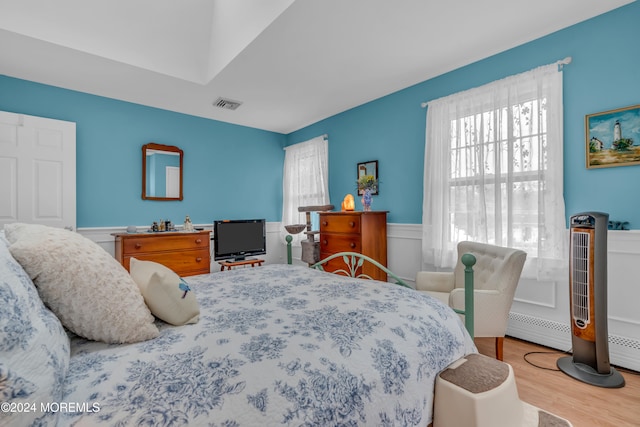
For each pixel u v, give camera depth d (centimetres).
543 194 242
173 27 286
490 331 213
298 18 219
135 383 75
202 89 340
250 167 490
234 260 439
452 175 301
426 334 121
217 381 77
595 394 181
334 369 88
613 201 218
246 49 260
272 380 80
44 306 84
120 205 367
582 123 230
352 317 120
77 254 96
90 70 291
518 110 257
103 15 254
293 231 423
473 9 213
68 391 72
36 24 235
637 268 208
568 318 236
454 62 288
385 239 351
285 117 445
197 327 111
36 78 308
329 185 446
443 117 305
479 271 248
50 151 309
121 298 99
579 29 230
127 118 373
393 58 279
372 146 384
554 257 238
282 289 167
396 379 98
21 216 294
